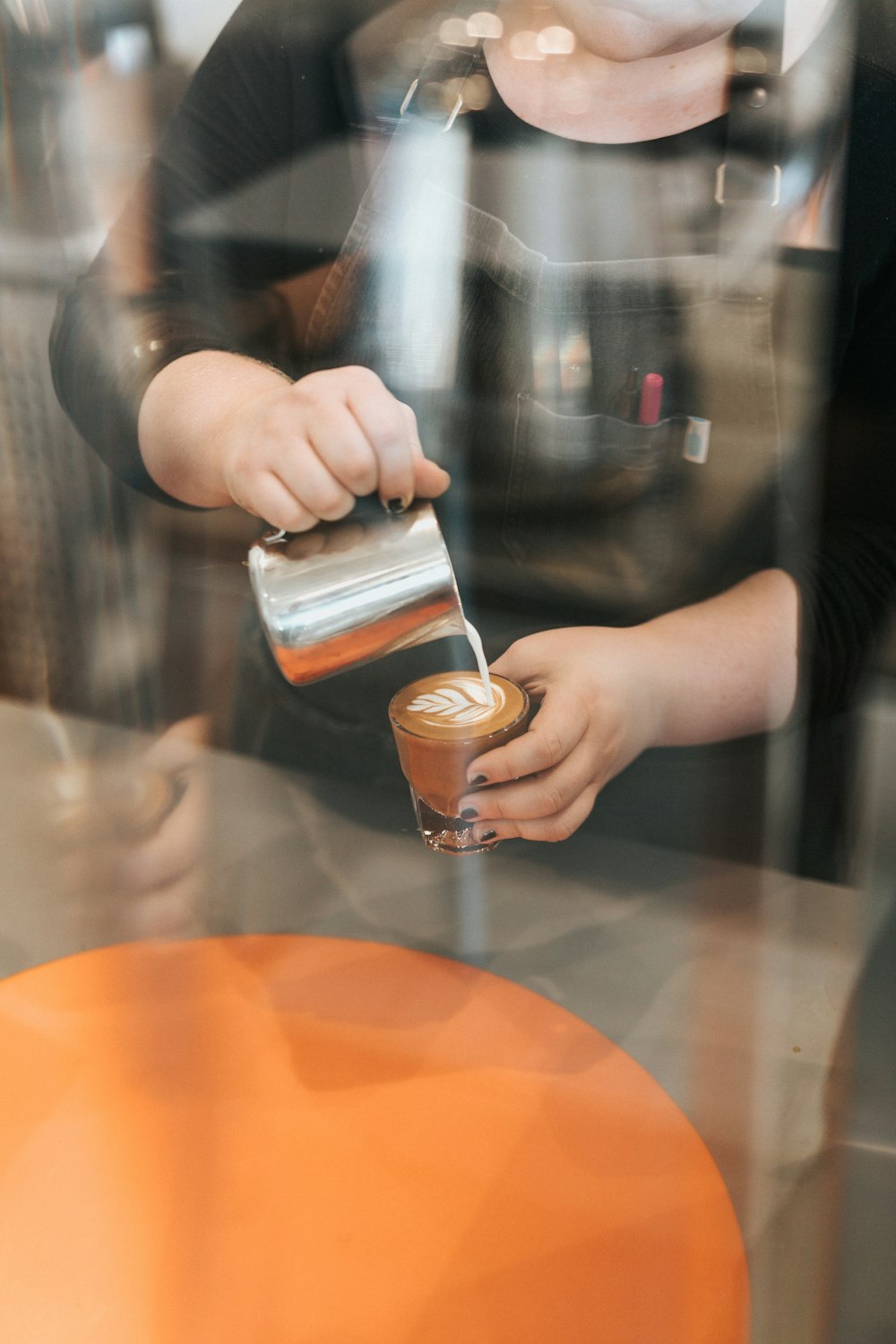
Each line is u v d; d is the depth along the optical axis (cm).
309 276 100
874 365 90
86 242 131
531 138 90
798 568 91
